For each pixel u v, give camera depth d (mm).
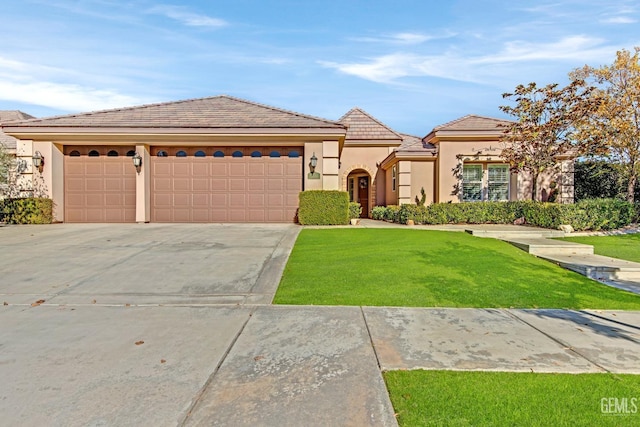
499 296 5676
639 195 16953
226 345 3840
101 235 10914
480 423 2498
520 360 3465
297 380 3102
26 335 4102
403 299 5477
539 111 14430
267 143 14734
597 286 6387
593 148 15211
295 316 4758
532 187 16406
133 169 14742
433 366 3332
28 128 13992
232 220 14961
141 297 5590
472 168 16750
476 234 11609
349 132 22359
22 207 13664
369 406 2711
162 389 2957
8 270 6980
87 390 2932
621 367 3326
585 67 16531
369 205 22234
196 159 14953
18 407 2688
